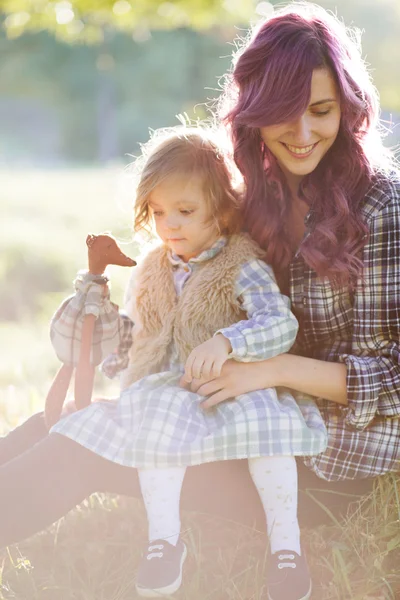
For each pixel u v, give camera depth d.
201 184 2.39
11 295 8.49
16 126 42.06
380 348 2.31
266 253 2.44
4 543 2.21
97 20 7.67
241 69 2.32
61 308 2.48
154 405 2.18
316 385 2.26
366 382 2.23
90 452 2.20
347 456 2.29
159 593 2.04
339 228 2.30
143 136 39.34
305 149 2.29
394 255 2.27
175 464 2.11
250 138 2.41
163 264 2.52
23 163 33.00
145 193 2.42
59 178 19.45
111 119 39.66
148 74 38.12
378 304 2.28
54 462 2.19
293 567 2.07
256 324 2.23
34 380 4.61
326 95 2.25
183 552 2.12
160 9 7.59
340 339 2.40
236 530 2.51
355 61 2.36
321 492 2.36
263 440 2.12
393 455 2.32
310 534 2.45
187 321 2.39
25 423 2.54
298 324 2.34
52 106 41.81
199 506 2.37
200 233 2.43
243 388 2.23
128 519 2.63
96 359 2.44
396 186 2.33
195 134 2.48
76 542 2.51
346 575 2.17
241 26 9.02
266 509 2.15
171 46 37.50
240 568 2.32
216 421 2.20
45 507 2.20
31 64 39.38
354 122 2.30
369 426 2.31
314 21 2.30
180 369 2.40
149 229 2.55
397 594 2.18
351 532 2.35
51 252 9.33
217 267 2.39
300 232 2.51
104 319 2.45
